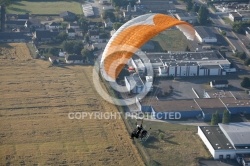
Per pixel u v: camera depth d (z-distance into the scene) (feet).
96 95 464.65
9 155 370.73
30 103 447.83
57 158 368.68
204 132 399.24
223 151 375.86
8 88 473.67
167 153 379.35
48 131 403.34
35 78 497.05
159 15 270.26
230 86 494.18
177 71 512.22
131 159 369.09
